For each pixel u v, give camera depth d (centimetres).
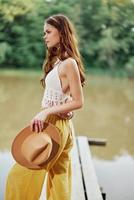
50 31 254
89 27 2406
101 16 2398
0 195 404
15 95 1453
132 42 2375
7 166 543
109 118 1147
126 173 612
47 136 248
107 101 1424
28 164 251
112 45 2384
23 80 1850
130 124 1073
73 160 468
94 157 734
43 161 247
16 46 2372
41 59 2397
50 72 257
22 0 2273
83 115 1179
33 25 2373
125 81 2022
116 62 2380
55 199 264
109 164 676
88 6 2402
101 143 658
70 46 252
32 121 249
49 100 257
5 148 731
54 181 264
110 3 2391
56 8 2392
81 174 418
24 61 2380
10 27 2355
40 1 2373
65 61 249
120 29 2388
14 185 269
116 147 826
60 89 254
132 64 2331
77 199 344
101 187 505
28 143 251
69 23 255
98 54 2403
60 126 254
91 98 1473
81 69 254
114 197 499
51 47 257
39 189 271
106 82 1945
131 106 1344
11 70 2269
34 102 1341
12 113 1163
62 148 254
